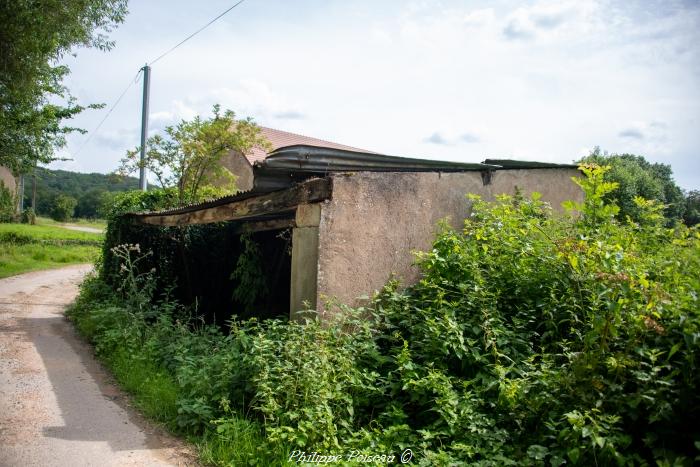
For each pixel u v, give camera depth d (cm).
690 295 382
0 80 1092
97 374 637
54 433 445
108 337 724
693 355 336
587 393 361
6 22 979
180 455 411
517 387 377
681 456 315
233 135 1476
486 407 411
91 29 1141
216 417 456
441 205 631
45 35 1046
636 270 413
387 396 448
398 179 582
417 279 595
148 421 484
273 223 827
